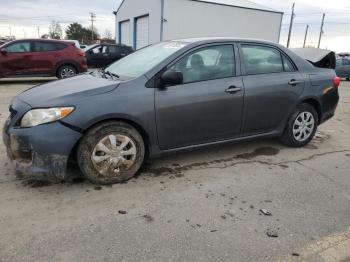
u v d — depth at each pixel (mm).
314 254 2779
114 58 18781
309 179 4219
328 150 5367
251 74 4617
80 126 3486
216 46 4402
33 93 3854
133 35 28469
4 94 10062
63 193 3590
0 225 2994
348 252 2820
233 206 3477
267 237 2975
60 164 3488
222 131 4465
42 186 3721
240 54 4562
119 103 3662
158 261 2609
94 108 3543
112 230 2980
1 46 12414
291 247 2854
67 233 2914
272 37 28625
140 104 3771
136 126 3889
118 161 3793
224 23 26188
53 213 3215
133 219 3164
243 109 4535
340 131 6695
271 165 4609
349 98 12211
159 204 3451
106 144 3705
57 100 3500
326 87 5359
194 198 3602
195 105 4117
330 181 4188
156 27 24656
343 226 3203
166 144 4094
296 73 5066
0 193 3539
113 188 3742
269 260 2680
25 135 3414
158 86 3912
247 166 4527
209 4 25266
